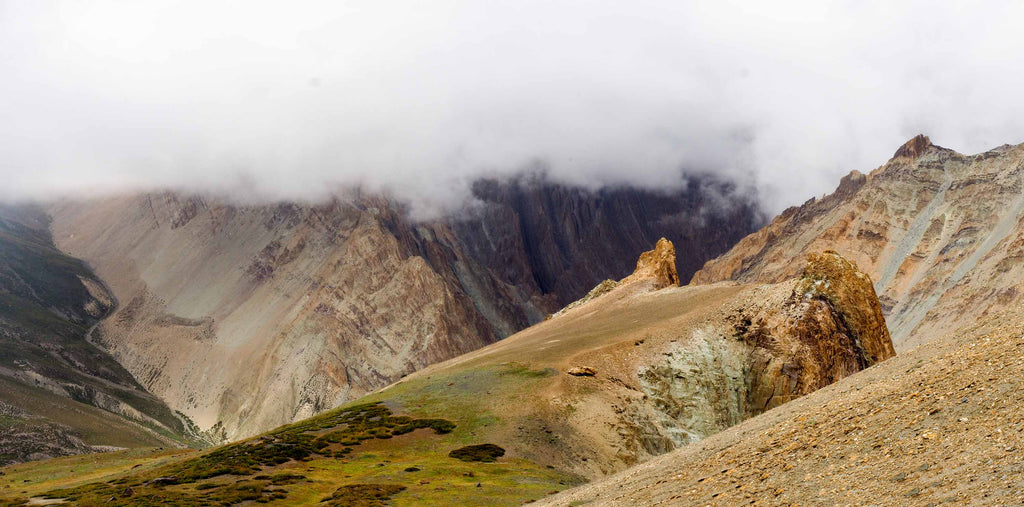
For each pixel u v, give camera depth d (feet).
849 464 109.60
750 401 495.41
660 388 488.02
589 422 428.56
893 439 110.11
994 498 74.90
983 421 98.63
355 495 285.23
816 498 100.94
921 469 93.15
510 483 311.06
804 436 136.46
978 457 87.97
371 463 372.58
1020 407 96.17
